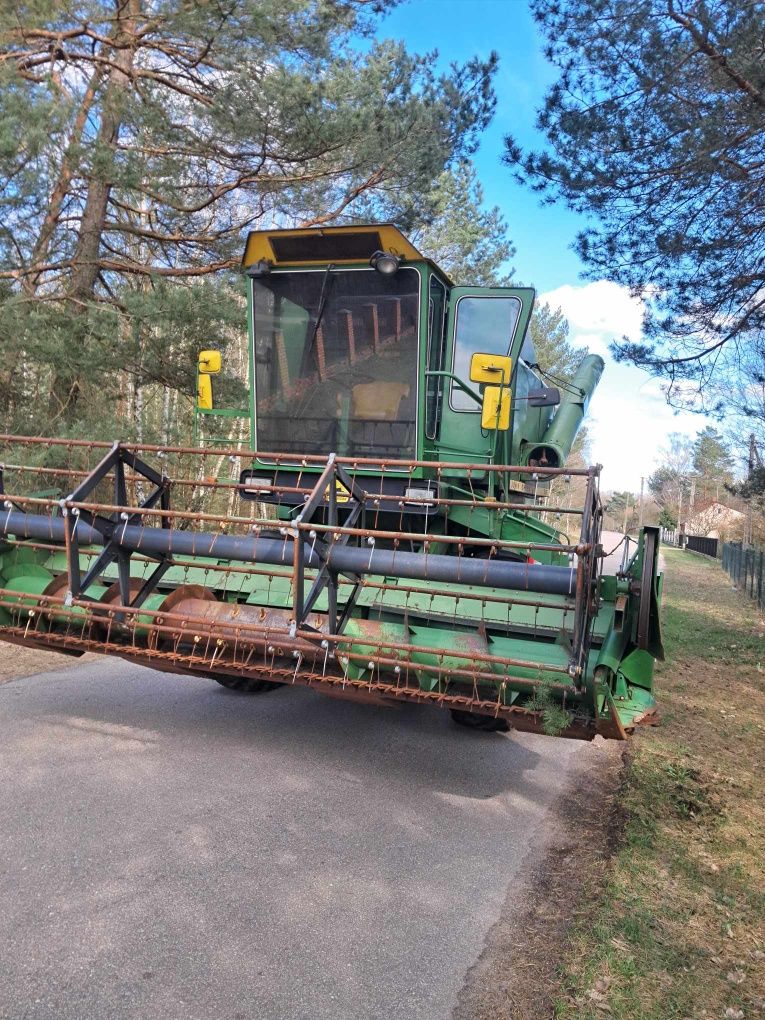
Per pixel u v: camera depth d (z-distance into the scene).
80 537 4.95
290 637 4.48
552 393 6.71
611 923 3.53
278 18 10.51
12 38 10.16
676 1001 3.02
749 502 22.95
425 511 6.00
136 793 4.57
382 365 6.25
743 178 8.16
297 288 6.39
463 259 23.36
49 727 5.60
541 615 4.84
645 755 5.89
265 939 3.28
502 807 4.89
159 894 3.53
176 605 5.04
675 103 8.13
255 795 4.71
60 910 3.34
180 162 11.56
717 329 9.31
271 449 6.62
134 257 13.17
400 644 4.33
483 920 3.58
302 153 11.45
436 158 12.65
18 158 9.14
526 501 8.38
